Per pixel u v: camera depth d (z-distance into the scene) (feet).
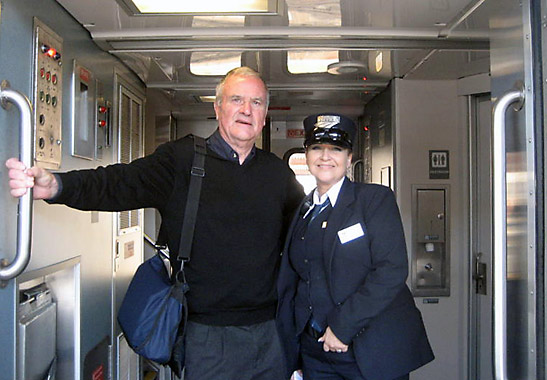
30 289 8.14
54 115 7.91
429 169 13.12
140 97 13.66
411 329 7.98
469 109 13.08
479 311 13.07
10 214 6.35
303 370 8.80
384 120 14.33
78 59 9.05
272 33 9.45
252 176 7.63
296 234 8.28
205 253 7.30
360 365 7.70
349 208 7.94
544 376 5.80
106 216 10.60
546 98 5.77
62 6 8.23
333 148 8.00
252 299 7.50
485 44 10.16
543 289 5.81
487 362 12.99
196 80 13.58
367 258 7.78
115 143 11.32
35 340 7.53
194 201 7.24
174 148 7.43
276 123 18.66
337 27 9.25
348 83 13.85
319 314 8.07
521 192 6.08
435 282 13.26
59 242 8.14
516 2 6.18
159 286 7.23
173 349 7.28
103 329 10.37
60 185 6.34
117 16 8.63
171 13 8.30
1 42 6.31
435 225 13.12
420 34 9.53
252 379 7.59
